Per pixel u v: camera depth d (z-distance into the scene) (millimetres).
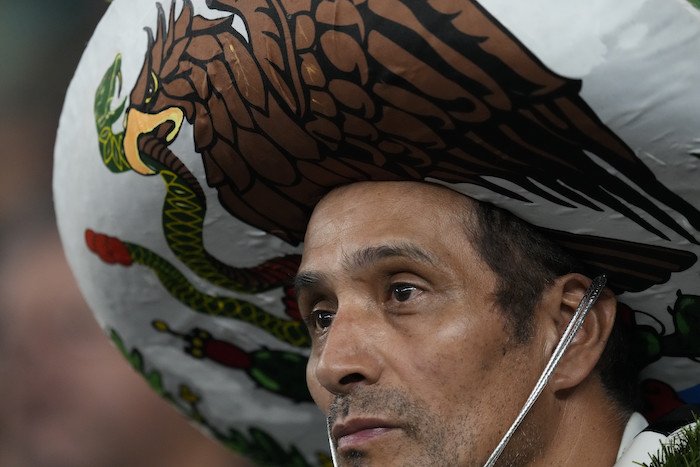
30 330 10078
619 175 5695
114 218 7047
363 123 5793
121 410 9883
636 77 5328
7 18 13820
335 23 5594
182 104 6211
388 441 5918
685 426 6258
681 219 5816
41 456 9797
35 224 11562
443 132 5711
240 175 6414
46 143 13039
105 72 6645
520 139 5645
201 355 8070
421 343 5996
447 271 6047
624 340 6672
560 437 6367
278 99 5891
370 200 6184
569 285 6352
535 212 6098
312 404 8211
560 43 5309
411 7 5449
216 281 7422
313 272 6250
